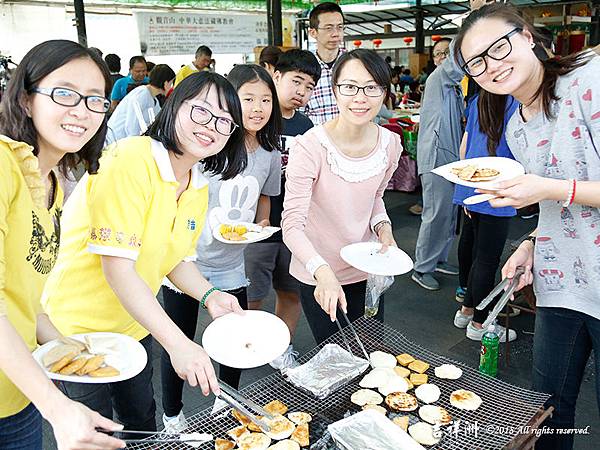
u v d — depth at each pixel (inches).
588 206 54.7
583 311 58.5
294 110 103.2
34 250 45.1
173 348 49.9
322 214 73.4
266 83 80.9
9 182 40.8
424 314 126.6
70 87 41.3
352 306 78.4
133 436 68.9
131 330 63.6
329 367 59.8
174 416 82.4
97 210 52.5
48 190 49.1
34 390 37.0
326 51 129.4
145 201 54.3
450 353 109.3
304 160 69.8
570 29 355.3
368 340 66.5
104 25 321.4
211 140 54.9
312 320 76.9
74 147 43.1
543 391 64.7
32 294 46.9
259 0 317.7
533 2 372.8
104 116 44.6
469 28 53.3
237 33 293.3
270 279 100.7
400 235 182.9
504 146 95.0
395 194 233.5
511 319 121.6
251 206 87.7
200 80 54.2
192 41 278.4
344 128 69.8
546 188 52.0
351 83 64.8
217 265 82.4
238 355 53.1
